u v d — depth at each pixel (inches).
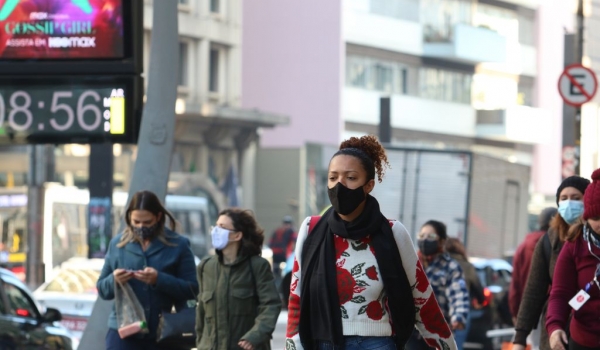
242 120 3757.4
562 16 5492.1
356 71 4431.6
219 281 737.0
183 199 2819.9
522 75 5315.0
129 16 787.4
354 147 496.1
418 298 494.0
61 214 2486.5
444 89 4847.4
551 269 680.4
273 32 4397.1
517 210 2512.3
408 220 2220.7
